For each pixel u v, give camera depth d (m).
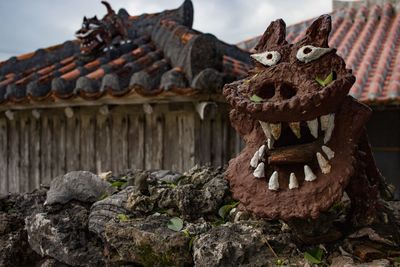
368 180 1.91
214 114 3.81
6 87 4.65
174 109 4.08
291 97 1.57
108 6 5.30
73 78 4.30
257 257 1.66
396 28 6.50
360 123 1.61
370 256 1.60
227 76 3.65
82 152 4.70
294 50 1.62
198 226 1.91
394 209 2.16
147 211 2.13
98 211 2.16
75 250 2.13
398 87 4.47
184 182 2.40
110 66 4.46
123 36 5.37
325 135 1.59
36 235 2.30
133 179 2.55
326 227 1.66
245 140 1.80
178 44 4.21
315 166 1.59
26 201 2.71
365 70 5.13
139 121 4.31
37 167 5.08
